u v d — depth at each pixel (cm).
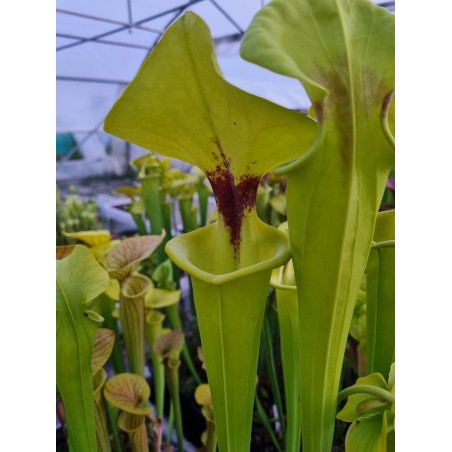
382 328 35
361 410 31
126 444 64
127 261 48
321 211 23
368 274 35
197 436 83
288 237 27
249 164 26
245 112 22
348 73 21
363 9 23
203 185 100
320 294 25
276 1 22
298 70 20
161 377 65
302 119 22
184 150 26
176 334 58
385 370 36
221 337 27
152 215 86
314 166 22
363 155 22
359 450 30
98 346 40
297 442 42
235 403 29
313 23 22
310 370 27
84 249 35
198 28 21
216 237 29
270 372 69
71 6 147
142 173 84
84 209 129
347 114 21
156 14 159
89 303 51
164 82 23
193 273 26
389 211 35
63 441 61
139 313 50
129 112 24
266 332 68
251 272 25
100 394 44
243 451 30
